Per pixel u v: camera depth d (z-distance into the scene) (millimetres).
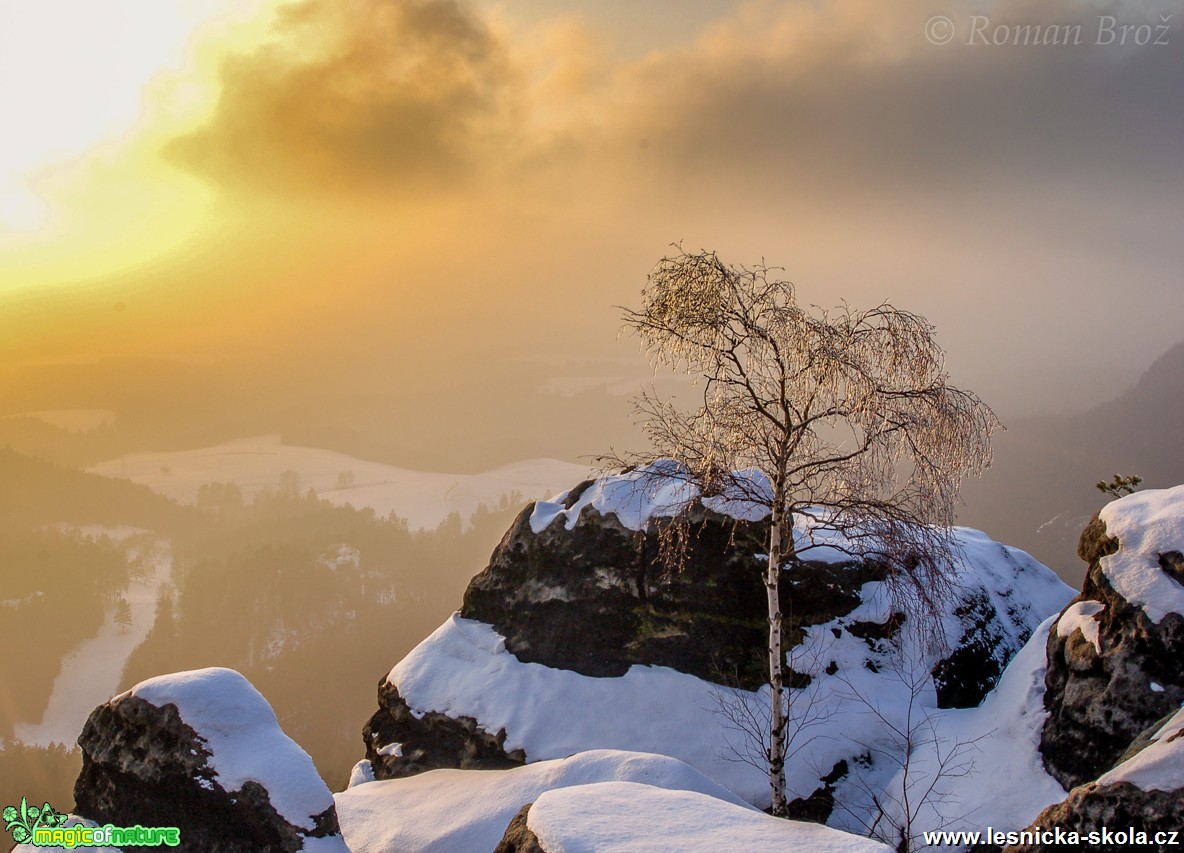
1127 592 14383
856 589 19594
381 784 19453
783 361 14633
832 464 14719
